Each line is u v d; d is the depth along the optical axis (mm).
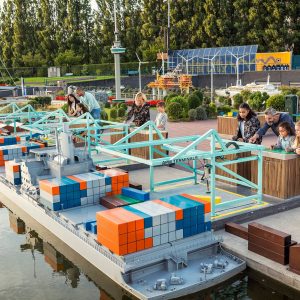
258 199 7980
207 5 54281
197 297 5488
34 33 72750
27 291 5840
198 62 45000
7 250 7293
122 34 65000
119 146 8016
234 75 42188
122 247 5535
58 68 65000
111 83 51531
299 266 5375
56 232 7473
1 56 74938
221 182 9805
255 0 50625
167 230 5902
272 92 27344
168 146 9102
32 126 12406
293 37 49781
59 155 8336
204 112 22047
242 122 9141
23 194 8852
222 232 6938
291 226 7090
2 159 10992
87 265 6449
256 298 5410
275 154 8242
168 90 36875
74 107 14445
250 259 5887
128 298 5520
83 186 7641
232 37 53844
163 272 5738
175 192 9102
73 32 69062
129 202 7355
